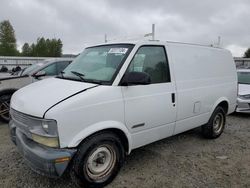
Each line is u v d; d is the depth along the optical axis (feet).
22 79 21.57
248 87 27.09
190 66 14.84
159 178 12.16
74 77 12.37
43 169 9.70
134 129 11.90
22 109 10.53
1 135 17.70
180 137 18.26
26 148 10.19
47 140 9.66
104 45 13.64
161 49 13.43
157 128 13.01
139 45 12.35
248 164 13.93
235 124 22.57
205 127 17.31
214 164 13.85
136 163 13.73
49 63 25.34
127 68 11.59
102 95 10.57
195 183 11.78
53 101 9.96
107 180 11.30
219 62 17.35
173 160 14.25
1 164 13.15
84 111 10.03
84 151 10.19
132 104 11.59
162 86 12.98
